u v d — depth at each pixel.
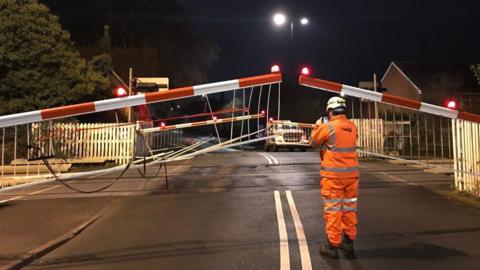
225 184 12.10
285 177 13.32
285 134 26.72
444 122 17.67
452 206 9.14
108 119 23.52
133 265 5.86
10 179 10.84
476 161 9.86
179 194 10.71
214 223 7.93
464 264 5.77
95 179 13.20
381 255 6.12
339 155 6.02
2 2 19.89
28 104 19.77
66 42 21.88
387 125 19.62
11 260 5.90
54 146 14.66
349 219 6.11
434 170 14.47
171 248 6.54
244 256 6.14
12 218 8.39
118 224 7.95
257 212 8.73
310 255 6.16
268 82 6.33
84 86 20.94
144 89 20.69
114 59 35.97
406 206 9.15
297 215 8.45
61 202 9.91
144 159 11.05
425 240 6.79
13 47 19.83
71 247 6.67
